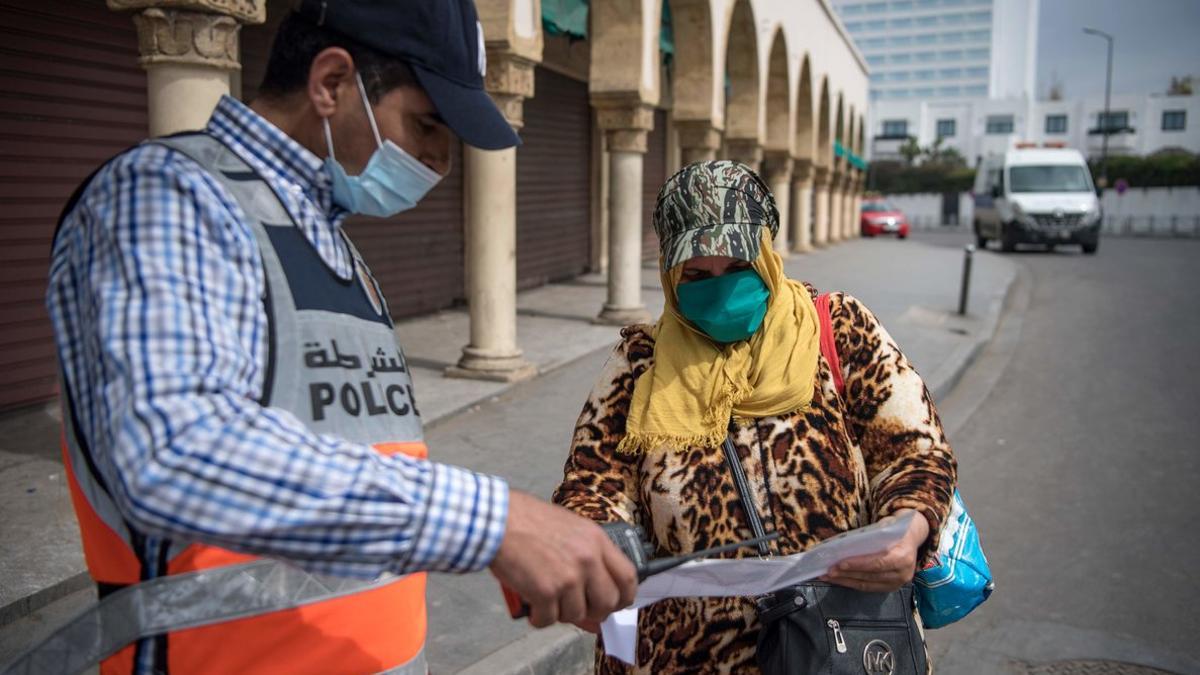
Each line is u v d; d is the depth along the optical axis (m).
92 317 1.06
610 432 1.99
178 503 0.98
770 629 1.76
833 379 1.94
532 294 13.44
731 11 13.26
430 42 1.30
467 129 1.32
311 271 1.28
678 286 1.89
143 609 1.18
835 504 1.84
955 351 9.94
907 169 74.06
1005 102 88.19
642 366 2.01
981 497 5.86
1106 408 8.14
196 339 1.05
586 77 15.09
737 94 15.57
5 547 4.03
